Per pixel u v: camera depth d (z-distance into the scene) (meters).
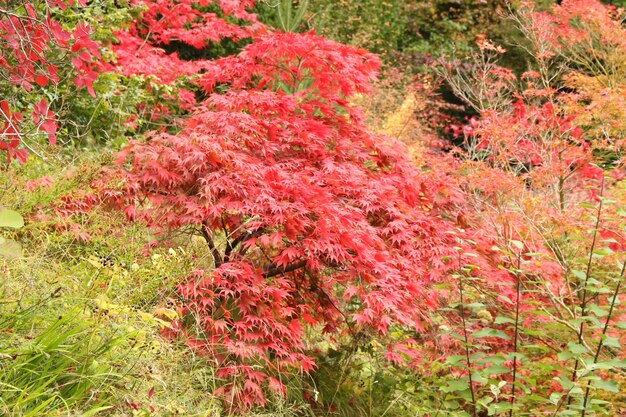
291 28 11.37
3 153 4.29
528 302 4.35
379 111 12.19
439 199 5.36
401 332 5.46
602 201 4.33
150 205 4.65
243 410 4.03
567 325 4.37
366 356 5.86
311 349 5.40
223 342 4.14
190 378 3.69
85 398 2.89
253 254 4.73
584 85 6.69
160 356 3.46
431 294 5.00
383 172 5.36
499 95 7.18
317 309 4.95
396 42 16.12
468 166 5.95
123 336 3.03
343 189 4.75
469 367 4.26
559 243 5.84
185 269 3.77
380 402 5.29
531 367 4.53
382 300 4.37
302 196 4.37
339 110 5.91
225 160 4.36
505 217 5.45
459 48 15.94
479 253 5.24
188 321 4.30
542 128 6.38
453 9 16.89
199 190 4.31
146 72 7.31
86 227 4.13
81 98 6.20
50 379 2.75
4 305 3.01
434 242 4.95
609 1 14.39
